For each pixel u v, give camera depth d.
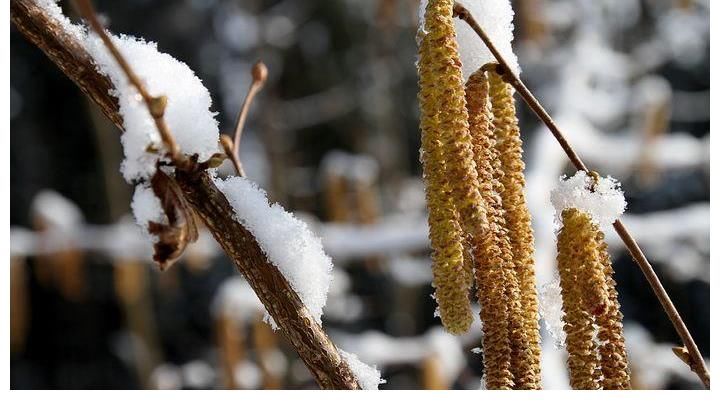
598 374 1.04
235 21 6.45
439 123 1.00
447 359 3.55
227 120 7.84
